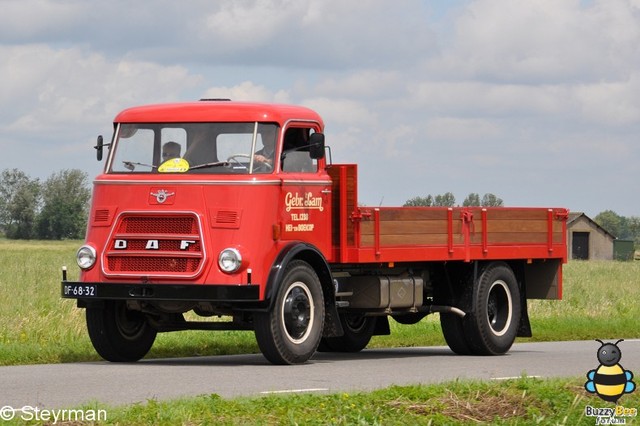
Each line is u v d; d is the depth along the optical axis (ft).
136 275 64.03
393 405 44.34
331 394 47.03
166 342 78.64
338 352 81.92
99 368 61.82
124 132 67.26
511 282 80.84
